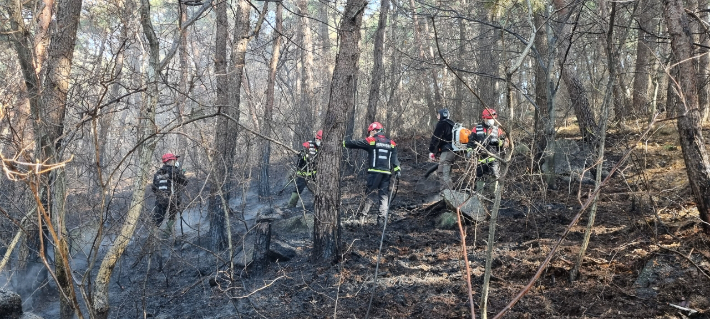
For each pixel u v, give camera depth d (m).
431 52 16.83
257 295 5.28
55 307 5.91
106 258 4.01
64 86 5.20
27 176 2.28
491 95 12.80
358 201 8.74
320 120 15.45
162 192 6.84
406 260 5.67
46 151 4.22
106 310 3.99
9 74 4.55
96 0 6.58
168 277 6.41
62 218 3.79
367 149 7.57
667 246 4.39
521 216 6.55
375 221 7.55
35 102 4.25
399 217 7.75
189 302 5.51
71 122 4.88
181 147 8.48
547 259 2.21
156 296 5.89
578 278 4.33
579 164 7.78
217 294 5.52
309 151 8.21
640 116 9.06
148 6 4.25
